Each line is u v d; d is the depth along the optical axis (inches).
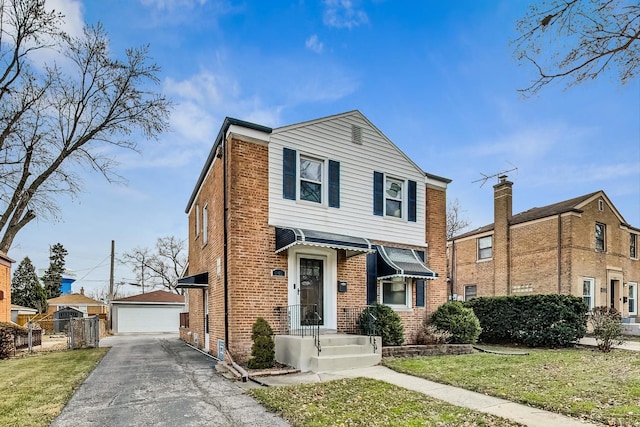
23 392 279.3
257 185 425.7
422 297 544.4
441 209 588.7
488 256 936.3
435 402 248.5
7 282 834.8
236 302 398.6
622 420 207.0
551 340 535.5
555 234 791.7
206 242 551.5
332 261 467.8
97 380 327.3
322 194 471.8
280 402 247.6
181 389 292.4
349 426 203.8
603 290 808.3
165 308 1251.2
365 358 384.5
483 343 606.2
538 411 229.8
